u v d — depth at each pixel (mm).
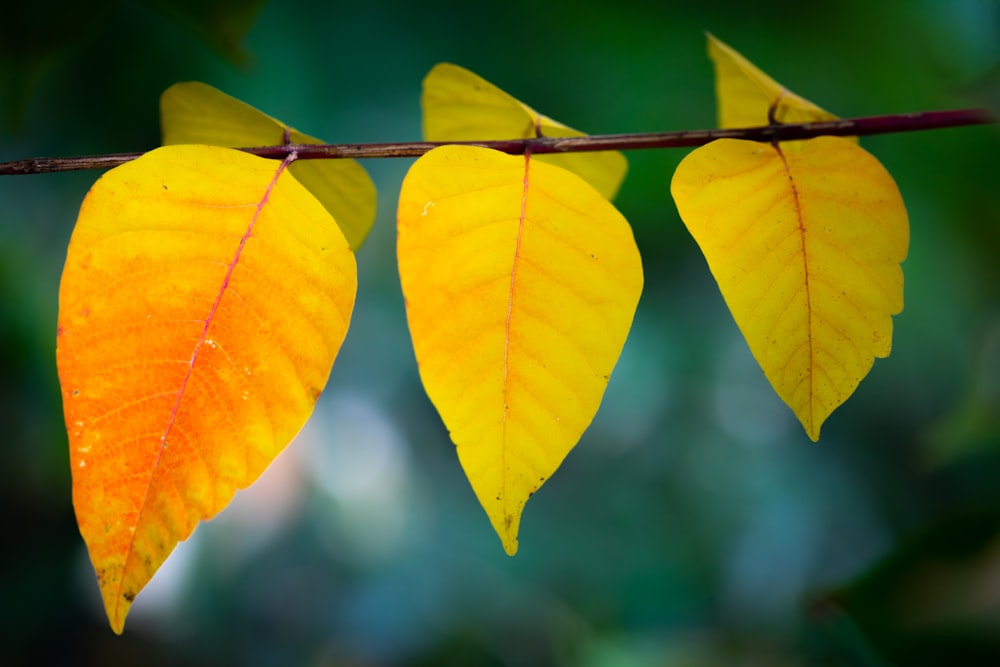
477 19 906
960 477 1260
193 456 300
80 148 837
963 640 320
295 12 888
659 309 1374
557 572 1470
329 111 932
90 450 296
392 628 1334
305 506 1587
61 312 299
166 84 824
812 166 327
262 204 311
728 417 1542
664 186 1021
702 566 1458
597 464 1591
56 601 1221
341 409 1693
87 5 423
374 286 1593
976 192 887
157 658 1260
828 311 321
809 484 1475
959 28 808
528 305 311
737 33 864
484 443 307
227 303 305
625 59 913
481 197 314
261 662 1308
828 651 1008
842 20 824
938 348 1064
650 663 1092
